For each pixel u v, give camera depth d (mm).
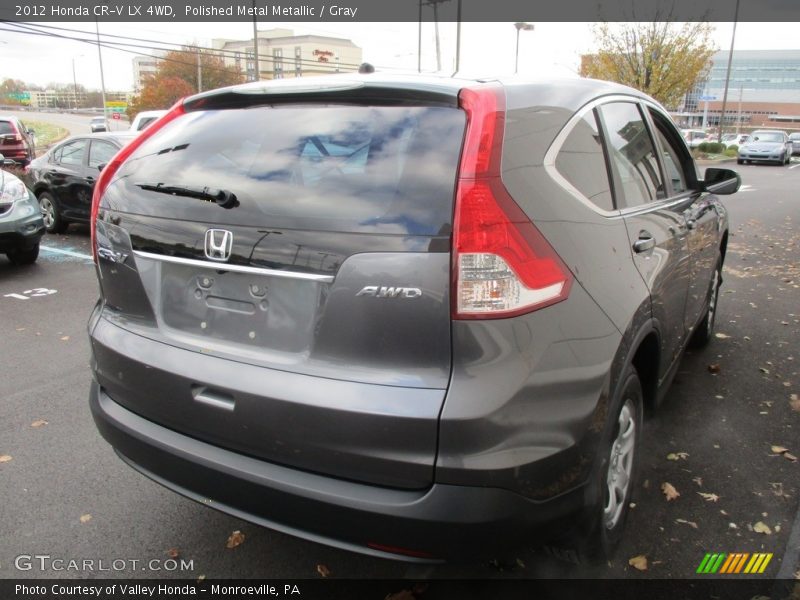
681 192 3756
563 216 2086
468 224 1822
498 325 1832
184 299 2316
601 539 2326
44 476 3270
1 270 8008
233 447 2145
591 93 2625
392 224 1891
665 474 3232
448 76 2262
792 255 8805
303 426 1961
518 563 2623
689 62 24938
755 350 4934
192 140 2490
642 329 2500
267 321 2107
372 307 1890
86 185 9852
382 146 2057
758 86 122312
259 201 2129
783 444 3527
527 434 1870
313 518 1981
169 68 70750
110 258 2525
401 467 1854
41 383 4465
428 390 1838
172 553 2719
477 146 1899
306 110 2328
